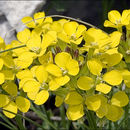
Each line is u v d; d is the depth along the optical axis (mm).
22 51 379
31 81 349
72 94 339
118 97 343
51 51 366
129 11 375
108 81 338
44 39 357
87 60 352
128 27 365
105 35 350
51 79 342
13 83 354
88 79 339
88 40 350
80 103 340
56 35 361
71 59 338
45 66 340
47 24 384
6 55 365
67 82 346
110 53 352
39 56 353
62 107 454
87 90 342
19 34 387
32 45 361
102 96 341
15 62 363
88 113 365
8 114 352
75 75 346
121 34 359
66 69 338
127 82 350
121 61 366
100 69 342
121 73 351
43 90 345
